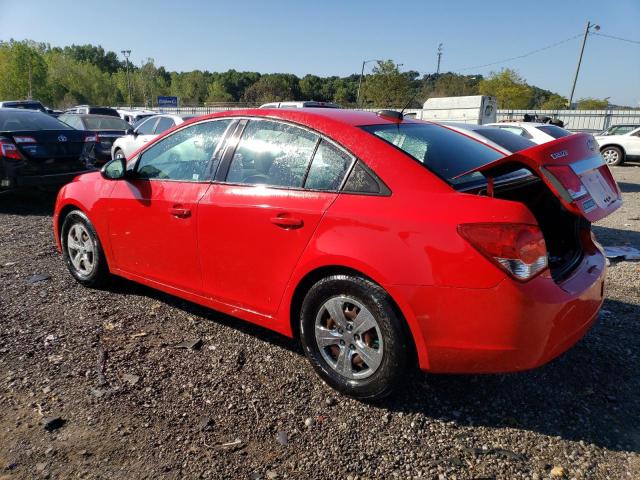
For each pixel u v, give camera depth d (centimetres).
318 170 307
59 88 6738
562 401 299
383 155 289
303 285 312
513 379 321
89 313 412
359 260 273
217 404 294
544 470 246
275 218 311
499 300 245
